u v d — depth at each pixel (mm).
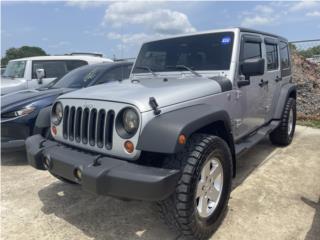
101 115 2977
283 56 6086
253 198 3932
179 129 2629
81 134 3152
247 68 3771
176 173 2705
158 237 3188
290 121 6188
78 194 4188
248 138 4676
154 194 2549
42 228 3400
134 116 2758
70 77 6676
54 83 6789
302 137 6891
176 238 3164
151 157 2889
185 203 2771
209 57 4070
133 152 2762
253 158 5449
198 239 3043
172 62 4332
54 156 3145
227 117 3352
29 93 5895
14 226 3453
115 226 3408
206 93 3387
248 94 4359
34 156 3367
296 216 3514
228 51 3973
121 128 2840
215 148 3045
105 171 2682
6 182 4656
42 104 5363
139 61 4695
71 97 3297
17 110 5238
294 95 6480
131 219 3539
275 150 5898
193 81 3592
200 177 2949
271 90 5367
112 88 3430
